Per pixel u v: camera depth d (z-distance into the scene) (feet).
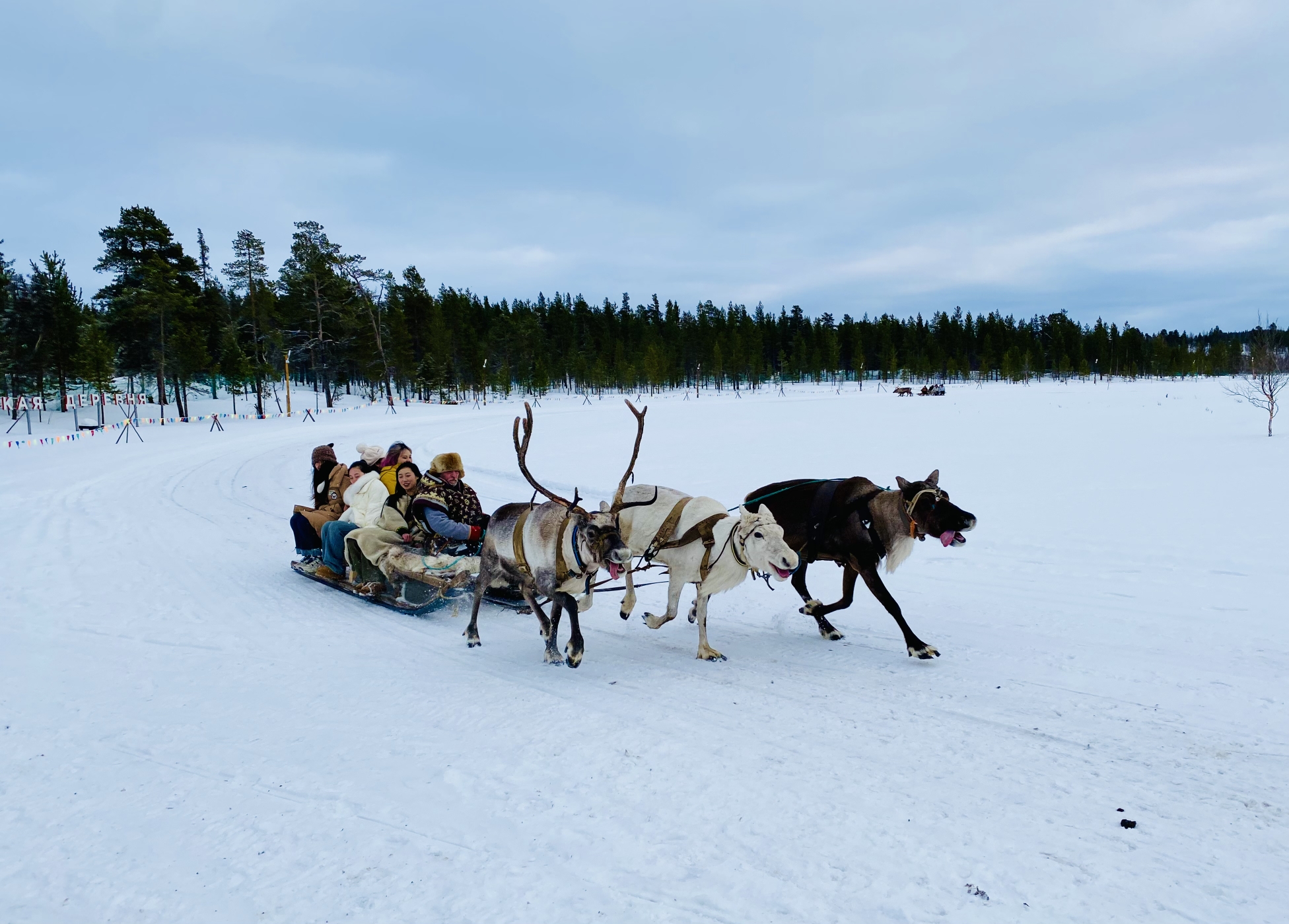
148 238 203.10
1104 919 9.95
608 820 12.60
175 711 17.47
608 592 30.89
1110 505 42.27
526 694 18.74
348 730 16.44
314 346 254.68
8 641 22.57
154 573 31.60
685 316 472.85
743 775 14.21
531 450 83.71
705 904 10.38
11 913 10.26
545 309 492.13
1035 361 474.90
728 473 59.98
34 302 202.59
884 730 16.30
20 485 60.70
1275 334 103.60
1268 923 9.84
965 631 23.48
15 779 14.15
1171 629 22.34
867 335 476.13
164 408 232.12
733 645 23.04
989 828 12.29
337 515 32.17
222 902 10.51
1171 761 14.61
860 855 11.52
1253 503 41.19
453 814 12.84
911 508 21.29
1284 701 17.16
